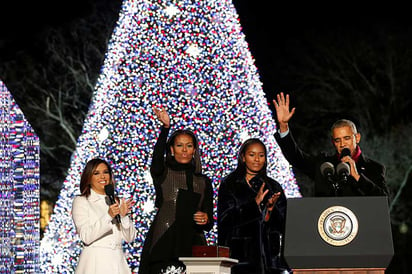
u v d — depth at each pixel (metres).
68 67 40.50
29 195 15.77
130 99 23.28
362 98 42.41
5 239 13.09
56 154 40.66
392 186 41.59
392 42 42.59
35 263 16.50
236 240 12.65
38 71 40.72
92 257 11.48
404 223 41.50
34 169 16.67
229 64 22.41
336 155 11.98
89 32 40.56
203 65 23.23
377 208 9.04
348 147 11.78
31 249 15.93
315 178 11.89
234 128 22.70
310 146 42.25
